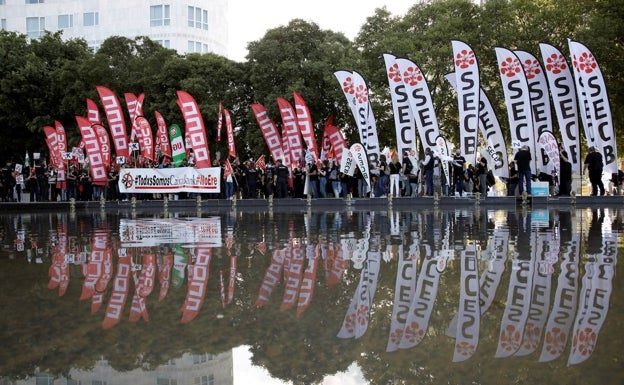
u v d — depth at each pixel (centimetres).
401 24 3784
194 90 4112
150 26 6956
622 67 3362
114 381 325
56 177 3444
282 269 712
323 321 455
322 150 3234
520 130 2616
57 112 4538
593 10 3622
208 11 7181
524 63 2677
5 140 4538
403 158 2702
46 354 377
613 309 485
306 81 3959
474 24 3600
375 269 703
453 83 2859
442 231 1201
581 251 850
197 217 1911
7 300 545
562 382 318
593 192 2555
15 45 4753
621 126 3528
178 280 644
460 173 2622
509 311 482
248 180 3069
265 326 442
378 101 3619
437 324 443
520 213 1855
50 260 827
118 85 4444
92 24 7112
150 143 3081
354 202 2622
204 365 352
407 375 330
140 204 2895
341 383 319
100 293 575
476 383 317
